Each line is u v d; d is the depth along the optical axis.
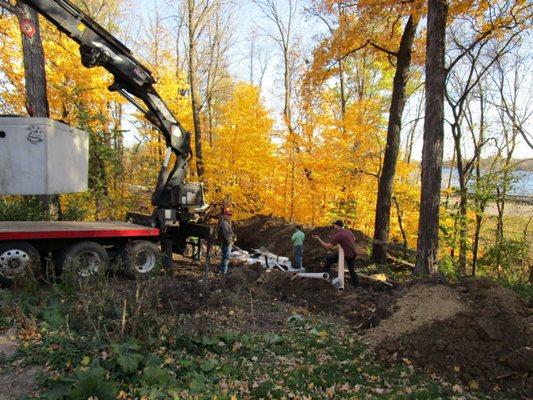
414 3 10.98
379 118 20.89
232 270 9.77
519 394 4.91
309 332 6.71
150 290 6.77
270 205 18.33
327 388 4.78
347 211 18.05
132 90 9.59
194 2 19.45
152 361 4.68
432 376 5.27
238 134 17.61
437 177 9.68
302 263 12.87
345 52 13.46
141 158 16.86
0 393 4.09
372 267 12.33
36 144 8.05
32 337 5.12
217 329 6.20
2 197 11.01
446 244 14.35
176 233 10.54
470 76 17.17
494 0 10.45
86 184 10.08
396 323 6.28
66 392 3.97
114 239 8.93
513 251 14.40
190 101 20.62
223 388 4.52
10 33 14.62
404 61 12.99
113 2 23.89
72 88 15.36
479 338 5.48
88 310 5.56
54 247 8.00
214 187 17.83
